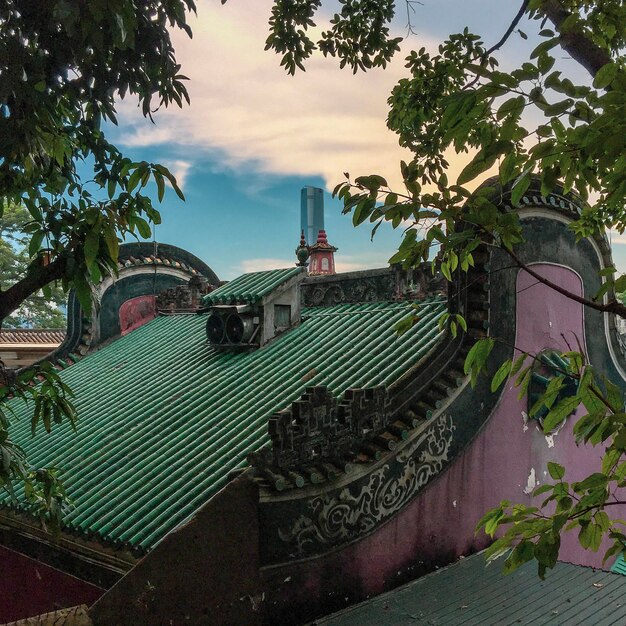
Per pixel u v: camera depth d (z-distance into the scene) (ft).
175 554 18.35
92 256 13.66
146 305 53.83
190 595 18.48
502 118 9.95
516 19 13.98
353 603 21.97
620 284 10.01
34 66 13.26
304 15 27.48
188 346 42.98
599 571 25.04
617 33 14.02
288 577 20.33
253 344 37.68
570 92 9.21
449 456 25.81
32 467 31.86
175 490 25.61
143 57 14.48
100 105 16.35
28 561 27.68
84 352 49.78
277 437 20.22
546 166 10.14
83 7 12.07
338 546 21.70
